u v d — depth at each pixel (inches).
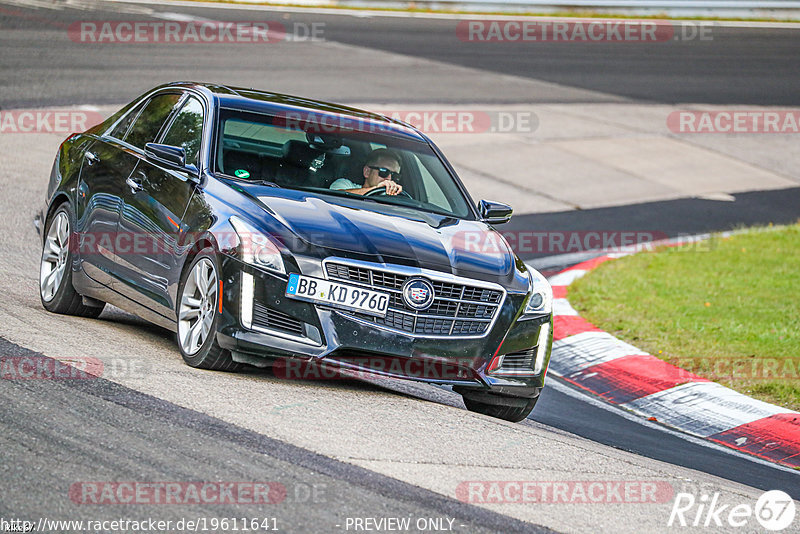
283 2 4783.5
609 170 2714.1
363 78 3329.2
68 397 773.3
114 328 1077.1
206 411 780.6
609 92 3646.7
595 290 1685.5
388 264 895.1
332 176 1031.0
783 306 1609.3
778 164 3031.5
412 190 1063.6
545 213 2269.9
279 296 874.1
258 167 1003.3
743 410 1143.6
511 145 2797.7
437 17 4938.5
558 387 1253.7
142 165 1052.5
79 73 2844.5
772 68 4389.8
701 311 1566.2
